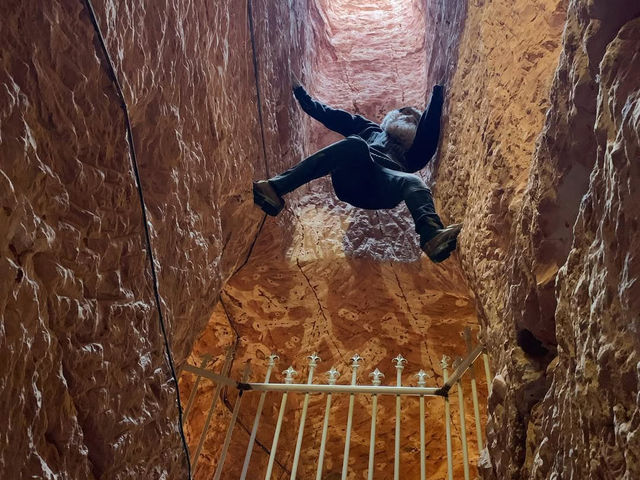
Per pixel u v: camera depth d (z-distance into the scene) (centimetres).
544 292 254
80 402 218
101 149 233
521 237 277
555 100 243
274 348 531
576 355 199
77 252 214
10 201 171
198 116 335
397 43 697
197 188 340
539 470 227
